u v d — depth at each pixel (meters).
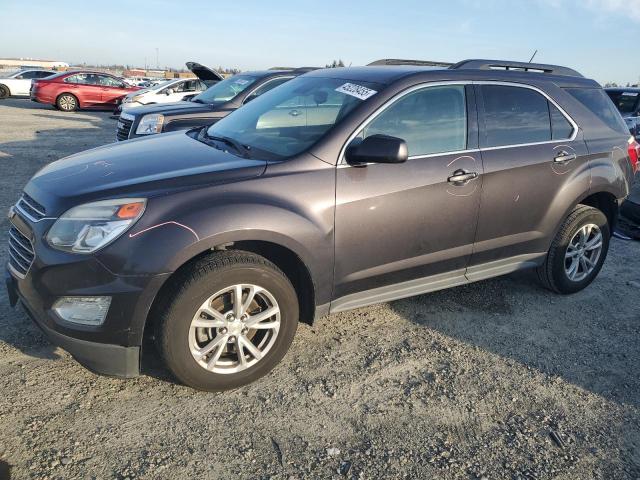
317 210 3.05
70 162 3.36
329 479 2.44
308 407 2.93
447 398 3.07
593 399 3.15
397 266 3.47
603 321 4.16
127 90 21.00
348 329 3.80
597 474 2.56
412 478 2.47
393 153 3.01
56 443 2.55
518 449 2.70
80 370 3.12
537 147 3.98
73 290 2.62
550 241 4.24
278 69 9.13
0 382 2.96
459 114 3.68
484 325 3.97
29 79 25.41
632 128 11.38
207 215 2.73
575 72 4.60
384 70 3.81
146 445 2.58
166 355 2.78
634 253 5.82
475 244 3.79
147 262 2.62
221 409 2.87
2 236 5.20
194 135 4.04
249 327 2.97
